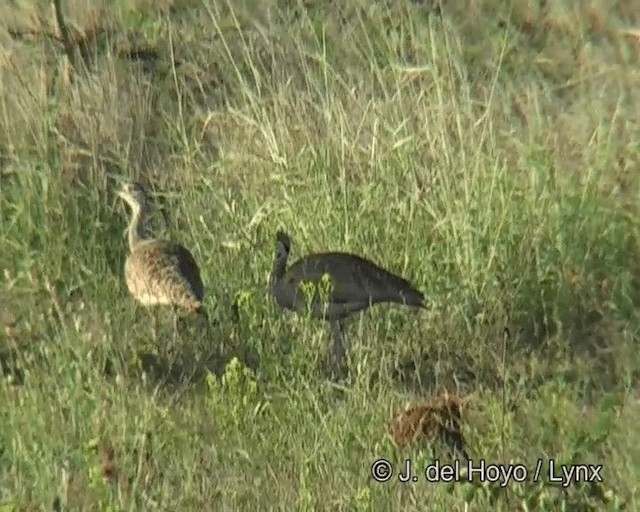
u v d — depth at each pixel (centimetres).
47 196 2117
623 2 2791
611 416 1612
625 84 2548
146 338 1892
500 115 2377
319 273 1814
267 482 1526
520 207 1991
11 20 2700
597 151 2127
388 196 2034
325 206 2034
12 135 2255
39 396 1678
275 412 1617
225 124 2398
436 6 2789
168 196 2225
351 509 1468
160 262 1933
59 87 2414
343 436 1564
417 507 1480
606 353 1814
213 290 1983
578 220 1969
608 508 1447
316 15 2750
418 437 1572
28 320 1945
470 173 2055
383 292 1817
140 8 2806
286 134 2170
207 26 2748
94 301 1991
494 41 2675
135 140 2375
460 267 1934
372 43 2625
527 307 1909
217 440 1608
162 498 1497
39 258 2064
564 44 2705
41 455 1574
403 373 1788
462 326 1872
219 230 2122
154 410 1659
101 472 1483
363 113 2217
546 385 1712
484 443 1563
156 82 2594
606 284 1931
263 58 2598
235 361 1523
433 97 2230
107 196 2231
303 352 1681
